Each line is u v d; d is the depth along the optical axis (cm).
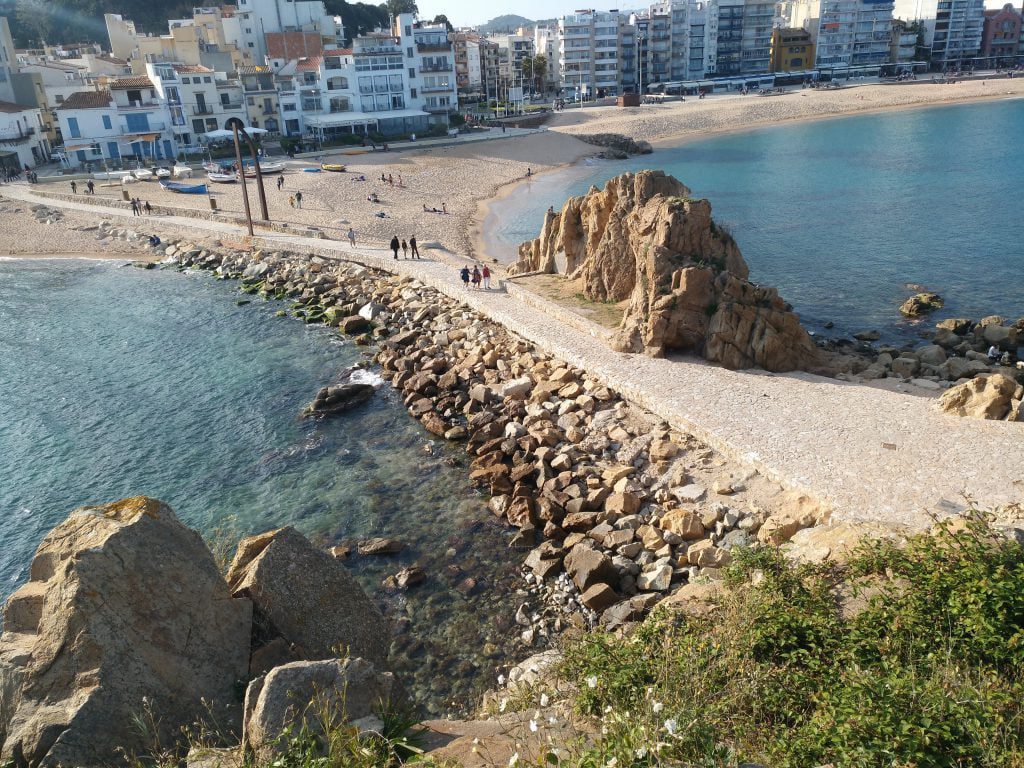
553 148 11906
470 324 4319
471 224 7438
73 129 10012
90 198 7994
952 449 2397
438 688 1861
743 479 2427
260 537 1338
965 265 5494
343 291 5200
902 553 1373
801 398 2881
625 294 4022
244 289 5594
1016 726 870
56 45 16475
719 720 960
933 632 1107
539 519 2517
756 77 19538
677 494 2439
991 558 1220
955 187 8388
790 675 1084
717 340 3256
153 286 5816
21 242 7119
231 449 3203
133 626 1038
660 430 2831
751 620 1261
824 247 6219
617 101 16875
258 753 884
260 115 11581
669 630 1298
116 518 1124
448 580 2270
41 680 994
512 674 1802
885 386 3114
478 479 2823
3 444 3331
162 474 3033
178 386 3888
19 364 4262
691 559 2161
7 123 10038
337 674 973
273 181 8850
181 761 954
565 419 3083
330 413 3488
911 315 4550
